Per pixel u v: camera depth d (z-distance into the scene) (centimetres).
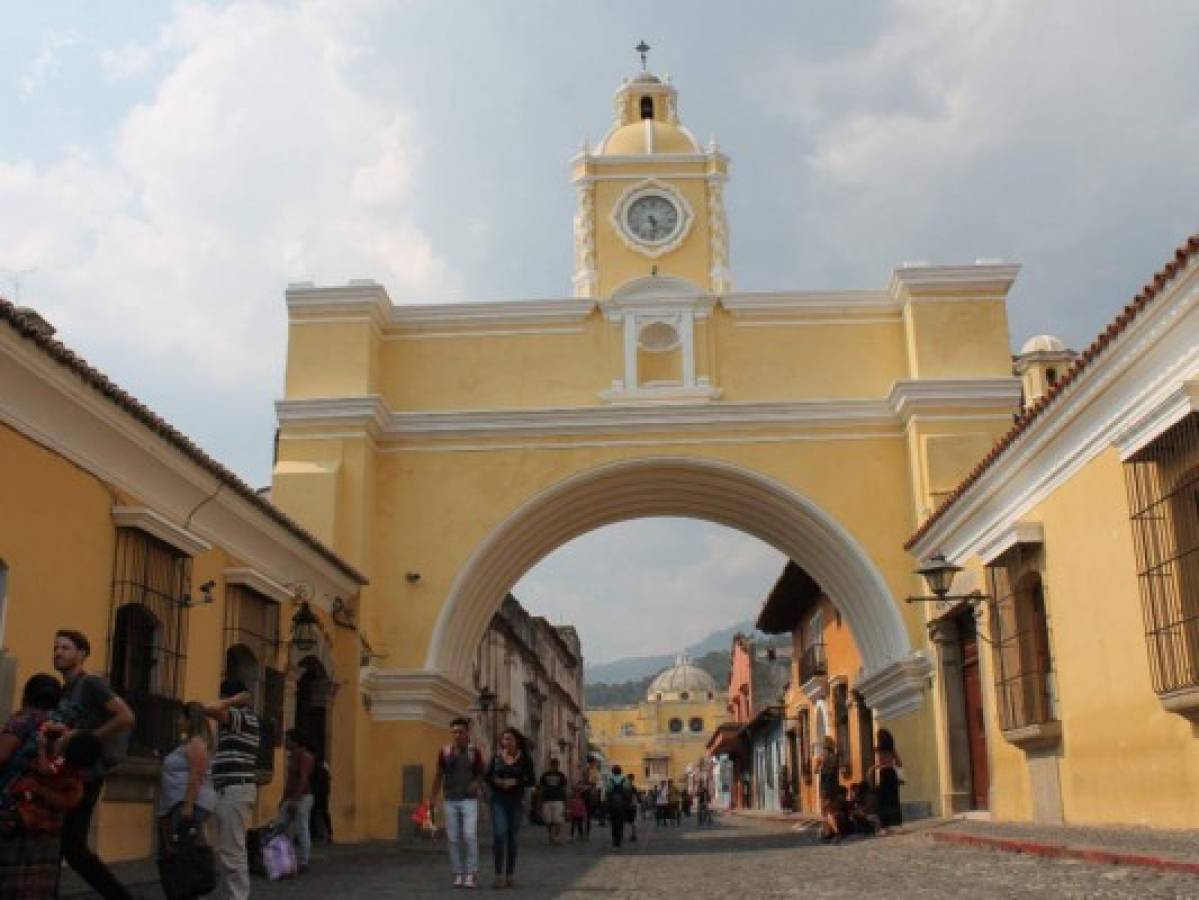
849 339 2045
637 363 2033
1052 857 946
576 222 2162
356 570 1833
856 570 1970
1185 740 966
